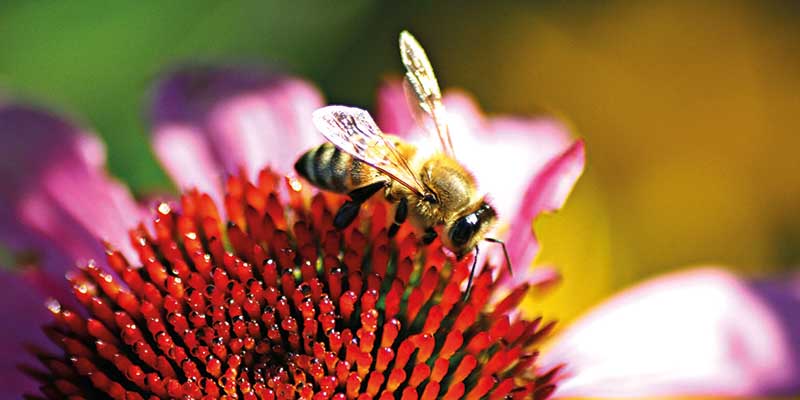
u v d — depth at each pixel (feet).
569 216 0.74
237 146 0.66
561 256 0.74
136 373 0.58
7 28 0.75
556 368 0.61
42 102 0.65
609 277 0.74
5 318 0.62
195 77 0.67
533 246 0.62
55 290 0.62
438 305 0.59
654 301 0.66
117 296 0.59
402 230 0.61
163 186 0.73
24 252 0.63
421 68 0.62
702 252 0.76
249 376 0.58
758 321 0.65
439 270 0.60
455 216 0.60
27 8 0.75
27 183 0.64
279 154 0.66
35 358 0.61
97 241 0.63
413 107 0.62
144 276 0.60
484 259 0.62
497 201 0.67
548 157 0.68
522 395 0.59
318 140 0.67
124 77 0.75
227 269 0.59
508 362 0.60
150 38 0.76
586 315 0.65
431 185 0.60
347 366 0.58
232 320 0.58
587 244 0.74
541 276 0.64
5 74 0.74
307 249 0.59
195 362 0.58
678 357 0.64
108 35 0.75
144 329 0.59
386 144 0.60
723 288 0.66
